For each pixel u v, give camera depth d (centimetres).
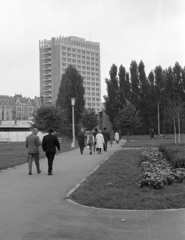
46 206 869
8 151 3250
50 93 16825
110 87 7412
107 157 2220
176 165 1352
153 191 962
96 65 18650
